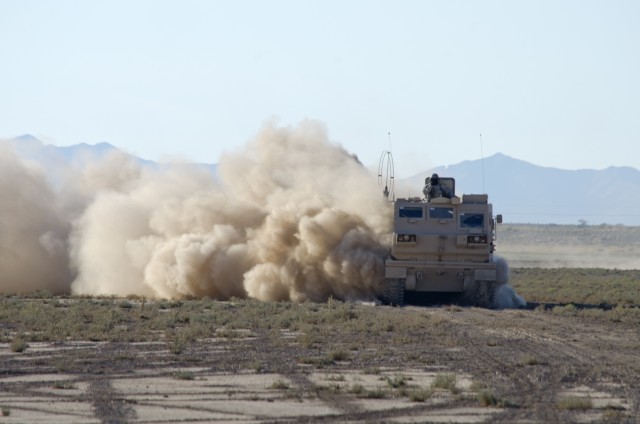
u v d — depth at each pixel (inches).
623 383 2222.0
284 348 2790.4
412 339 3014.3
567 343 2987.2
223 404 1924.2
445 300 4667.8
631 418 1801.2
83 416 1801.2
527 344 2935.5
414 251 4448.8
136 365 2439.7
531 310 4311.0
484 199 4547.2
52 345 2832.2
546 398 2020.2
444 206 4503.0
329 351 2714.1
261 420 1771.7
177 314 3673.7
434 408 1892.2
